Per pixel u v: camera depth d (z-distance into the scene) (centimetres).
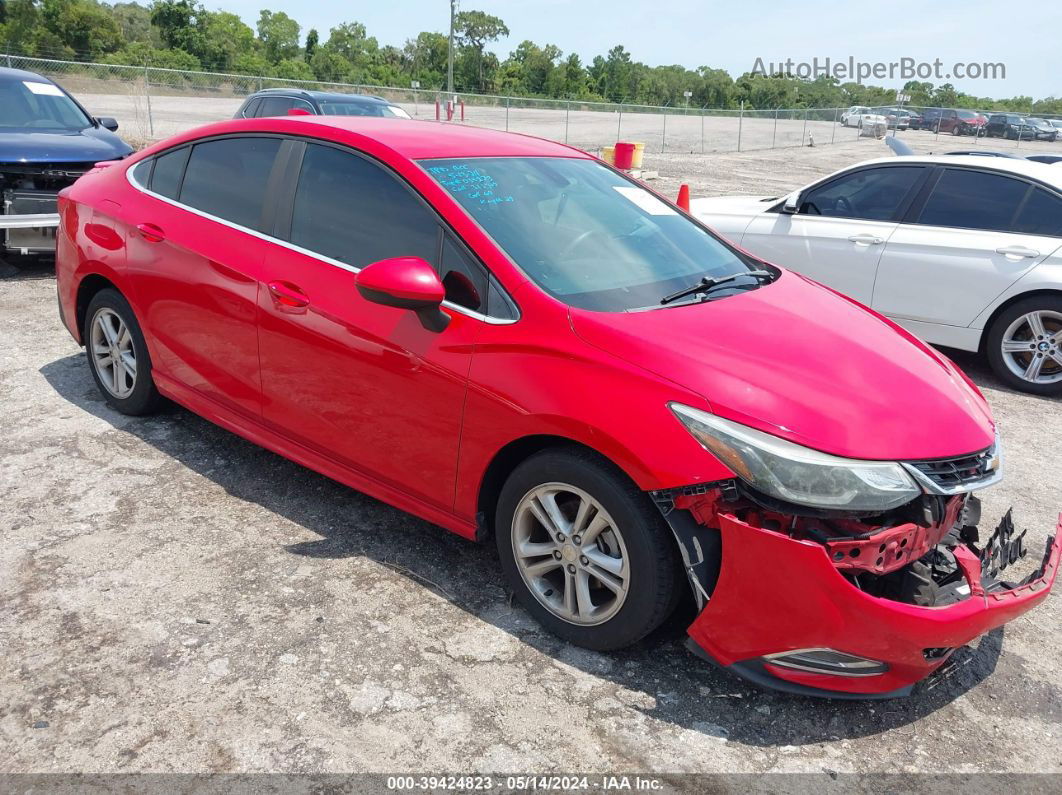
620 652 283
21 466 392
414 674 267
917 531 241
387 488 325
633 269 319
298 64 7688
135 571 315
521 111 3142
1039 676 285
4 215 689
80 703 248
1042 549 372
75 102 862
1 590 299
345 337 315
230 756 231
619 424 249
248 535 345
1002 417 549
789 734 251
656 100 11494
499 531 294
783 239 679
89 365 484
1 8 6278
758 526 241
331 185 337
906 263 620
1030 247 575
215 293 363
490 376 277
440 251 301
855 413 249
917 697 271
